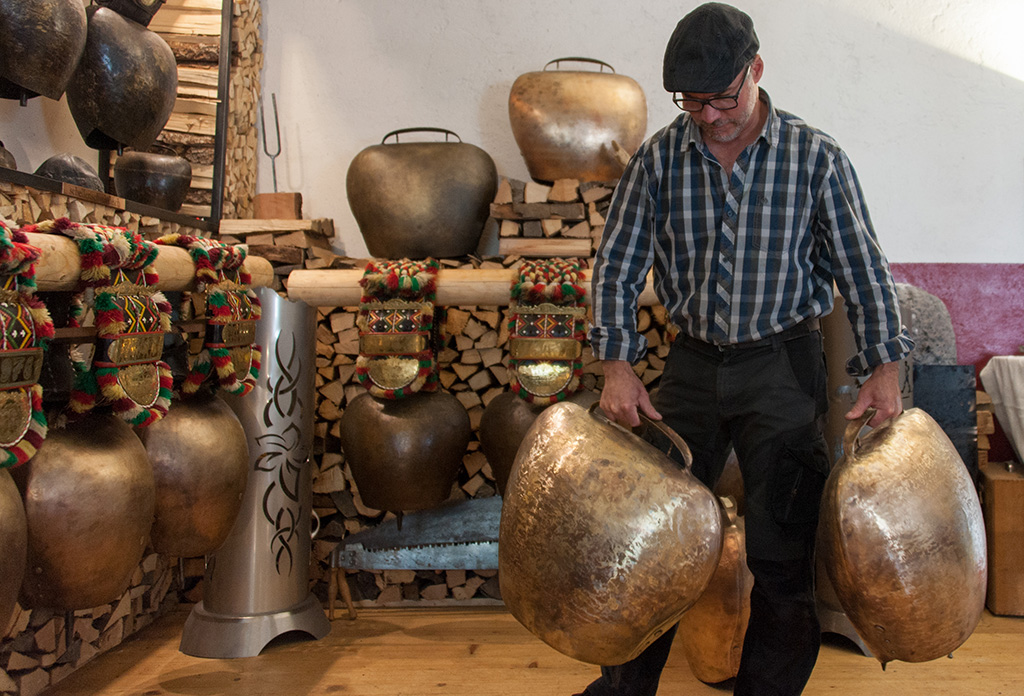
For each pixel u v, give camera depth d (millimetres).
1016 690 2176
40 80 1946
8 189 1865
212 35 3129
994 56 3287
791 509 1631
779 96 3350
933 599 1395
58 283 1500
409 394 2625
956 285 3320
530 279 2541
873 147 3328
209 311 2018
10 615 1221
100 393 1565
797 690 1652
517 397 2588
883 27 3316
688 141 1646
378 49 3441
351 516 3039
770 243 1617
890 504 1407
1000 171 3307
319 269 2984
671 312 1741
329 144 3455
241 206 3328
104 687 2244
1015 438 3023
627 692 1695
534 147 2975
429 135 3436
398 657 2469
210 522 1914
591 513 1339
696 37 1446
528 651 2518
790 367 1647
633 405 1628
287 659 2453
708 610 2164
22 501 1319
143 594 2793
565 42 3387
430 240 2949
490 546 2896
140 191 2656
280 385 2564
